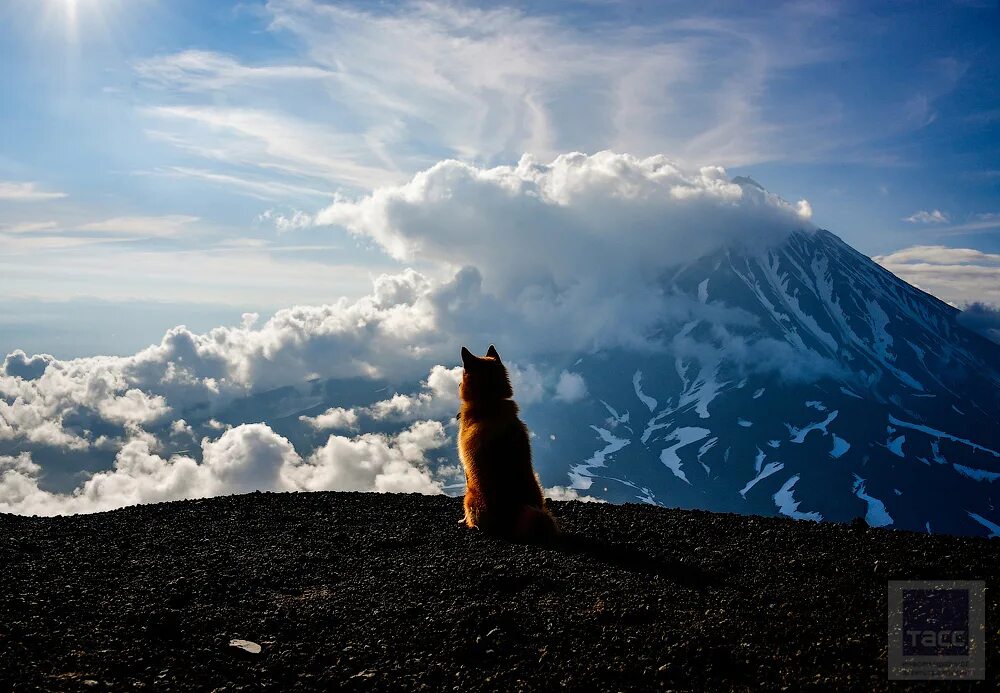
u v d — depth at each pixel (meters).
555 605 2.44
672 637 2.22
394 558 2.94
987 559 2.77
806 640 2.21
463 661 2.16
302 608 2.45
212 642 2.21
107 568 2.77
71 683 2.00
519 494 3.25
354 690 2.04
